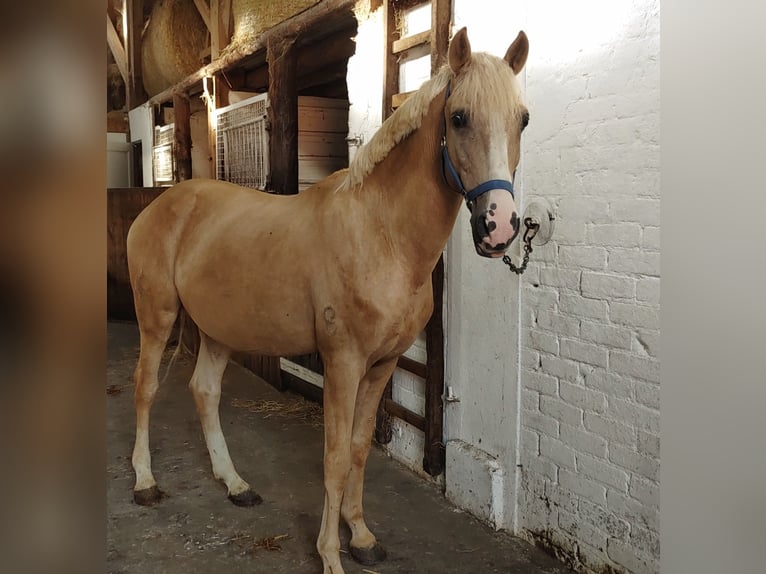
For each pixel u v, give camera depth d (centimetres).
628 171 177
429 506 252
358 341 186
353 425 208
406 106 177
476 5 231
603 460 191
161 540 224
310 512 247
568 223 198
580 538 201
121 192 606
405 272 182
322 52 436
